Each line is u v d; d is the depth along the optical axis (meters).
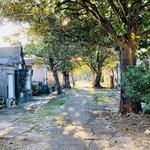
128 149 9.66
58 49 35.09
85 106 23.03
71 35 20.03
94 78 60.31
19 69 29.72
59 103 25.94
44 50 36.41
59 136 11.77
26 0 16.25
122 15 16.08
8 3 16.64
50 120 16.00
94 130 12.87
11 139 11.37
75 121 15.50
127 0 15.52
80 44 20.88
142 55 19.66
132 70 14.30
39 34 20.95
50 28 19.75
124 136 11.51
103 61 53.25
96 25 19.34
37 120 16.14
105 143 10.46
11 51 33.00
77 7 17.11
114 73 54.28
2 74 24.86
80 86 63.25
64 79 56.31
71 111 19.98
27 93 32.88
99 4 16.94
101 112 19.02
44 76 48.56
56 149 9.76
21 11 17.14
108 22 16.27
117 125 13.85
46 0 13.51
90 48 21.86
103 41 20.00
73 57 37.78
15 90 28.11
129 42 16.23
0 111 21.59
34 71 48.28
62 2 15.74
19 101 28.81
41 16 18.45
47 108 22.34
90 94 36.75
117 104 24.14
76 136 11.69
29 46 38.47
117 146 10.05
